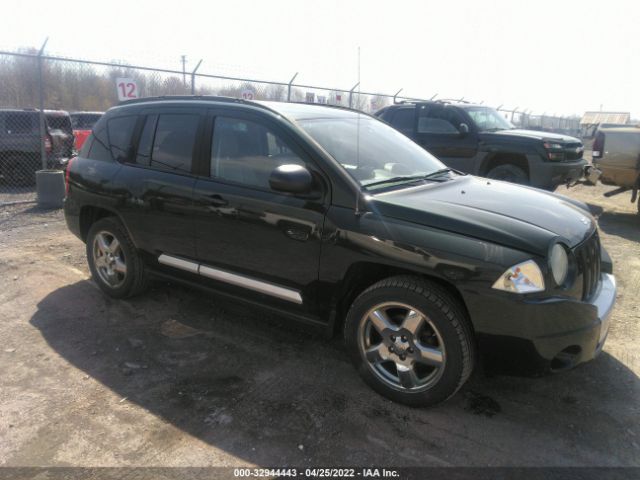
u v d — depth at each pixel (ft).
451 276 8.69
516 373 9.05
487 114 31.37
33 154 35.55
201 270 12.10
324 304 10.34
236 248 11.25
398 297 9.29
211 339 12.35
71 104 35.01
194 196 11.76
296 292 10.55
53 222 24.06
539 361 8.69
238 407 9.64
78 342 12.14
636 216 29.50
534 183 27.40
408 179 11.51
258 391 10.18
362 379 10.27
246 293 11.55
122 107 14.30
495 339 8.68
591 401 10.03
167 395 10.01
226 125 11.72
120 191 13.35
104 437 8.75
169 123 12.80
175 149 12.53
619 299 15.51
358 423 9.21
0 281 15.94
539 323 8.42
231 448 8.52
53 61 29.01
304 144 10.42
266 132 11.04
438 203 9.80
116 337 12.40
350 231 9.57
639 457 8.46
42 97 27.55
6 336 12.39
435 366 9.23
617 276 17.78
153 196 12.60
